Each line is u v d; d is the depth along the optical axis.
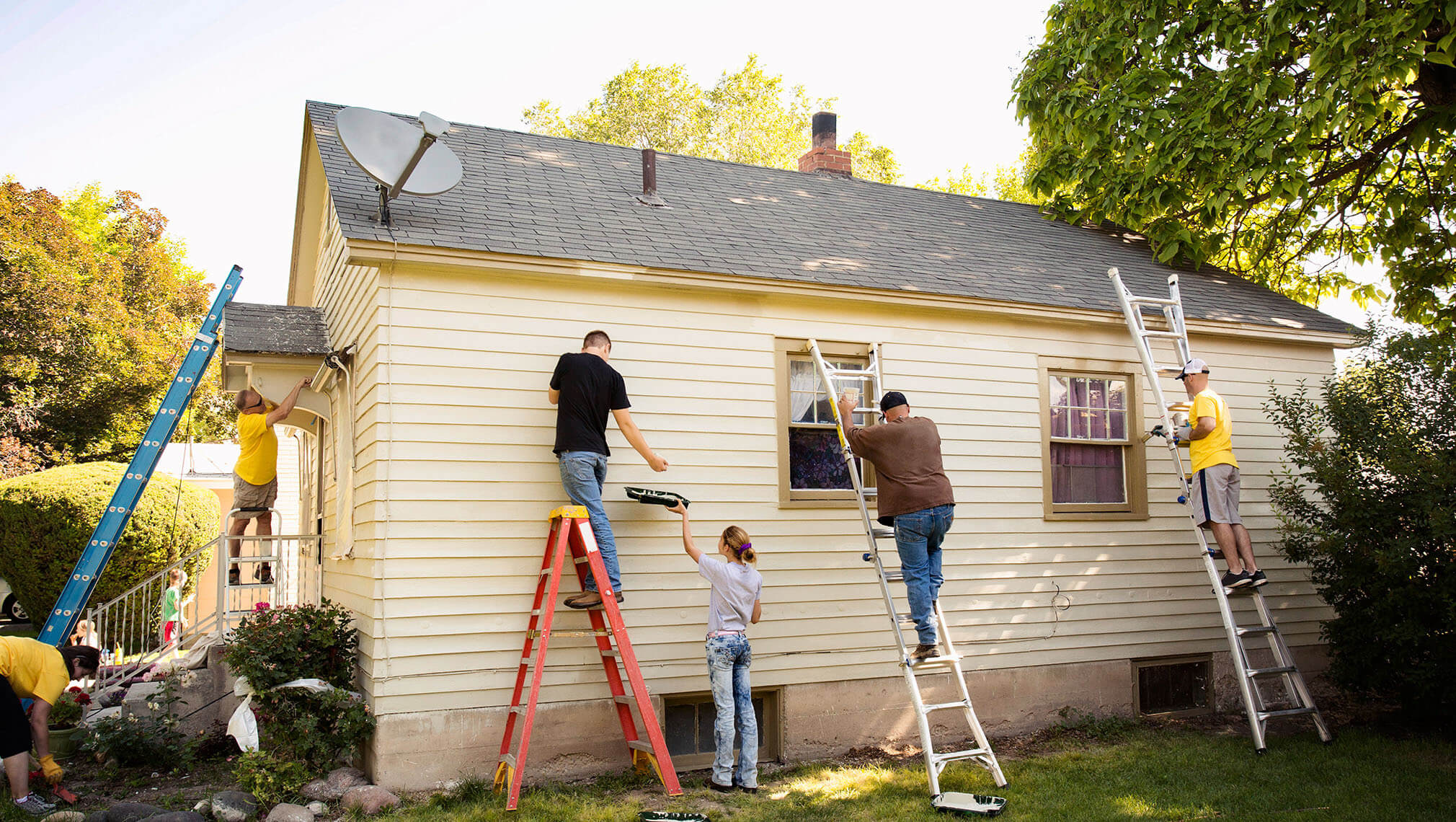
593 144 9.65
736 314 7.28
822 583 7.31
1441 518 6.53
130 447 23.69
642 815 5.44
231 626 8.52
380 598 5.97
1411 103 11.00
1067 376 8.61
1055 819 5.47
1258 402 9.22
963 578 7.77
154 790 6.48
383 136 6.46
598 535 6.15
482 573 6.25
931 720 7.54
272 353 8.02
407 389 6.18
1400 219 11.58
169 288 27.41
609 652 6.18
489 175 8.02
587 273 6.64
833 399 6.80
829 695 7.22
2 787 6.30
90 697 8.22
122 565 13.21
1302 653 9.02
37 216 23.48
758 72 30.58
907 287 7.69
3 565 13.16
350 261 6.09
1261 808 5.65
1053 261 9.57
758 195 9.49
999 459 8.06
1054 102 11.51
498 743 6.17
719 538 7.00
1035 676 7.93
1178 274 10.11
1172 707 8.63
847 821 5.45
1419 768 6.40
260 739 6.36
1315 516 7.95
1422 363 7.34
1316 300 13.17
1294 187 9.78
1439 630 7.08
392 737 5.88
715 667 6.15
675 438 6.95
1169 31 10.61
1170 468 8.79
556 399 6.38
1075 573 8.23
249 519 8.91
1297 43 10.05
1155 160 10.35
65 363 22.44
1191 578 8.73
